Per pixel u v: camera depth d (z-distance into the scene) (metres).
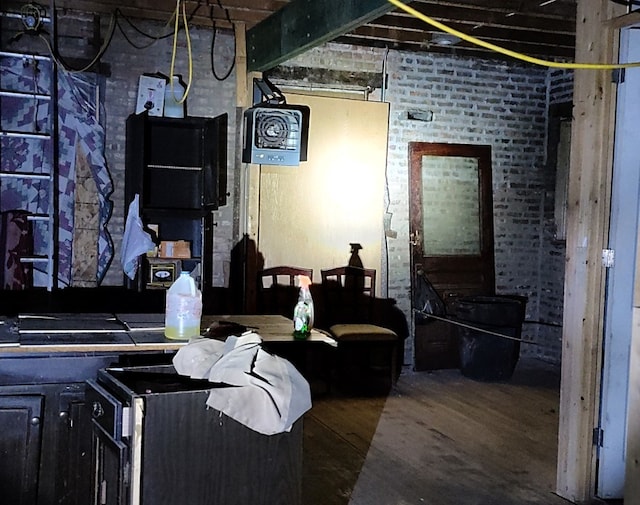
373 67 6.21
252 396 2.45
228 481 2.45
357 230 6.15
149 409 2.31
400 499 3.56
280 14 5.01
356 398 5.41
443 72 6.43
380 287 6.27
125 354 2.75
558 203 6.66
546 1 5.08
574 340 3.63
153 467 2.33
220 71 5.55
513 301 5.98
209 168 5.09
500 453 4.28
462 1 4.96
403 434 4.58
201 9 5.43
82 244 5.18
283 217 5.91
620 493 3.62
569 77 6.54
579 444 3.59
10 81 4.98
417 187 6.37
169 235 5.29
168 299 2.93
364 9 3.95
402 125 6.34
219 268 5.62
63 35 5.14
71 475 2.70
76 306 5.18
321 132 6.01
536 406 5.30
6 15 4.96
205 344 2.68
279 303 5.86
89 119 5.18
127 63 5.29
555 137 6.70
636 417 3.08
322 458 4.11
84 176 5.18
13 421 2.65
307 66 6.00
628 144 3.52
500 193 6.70
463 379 6.07
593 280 3.55
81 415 2.70
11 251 4.93
